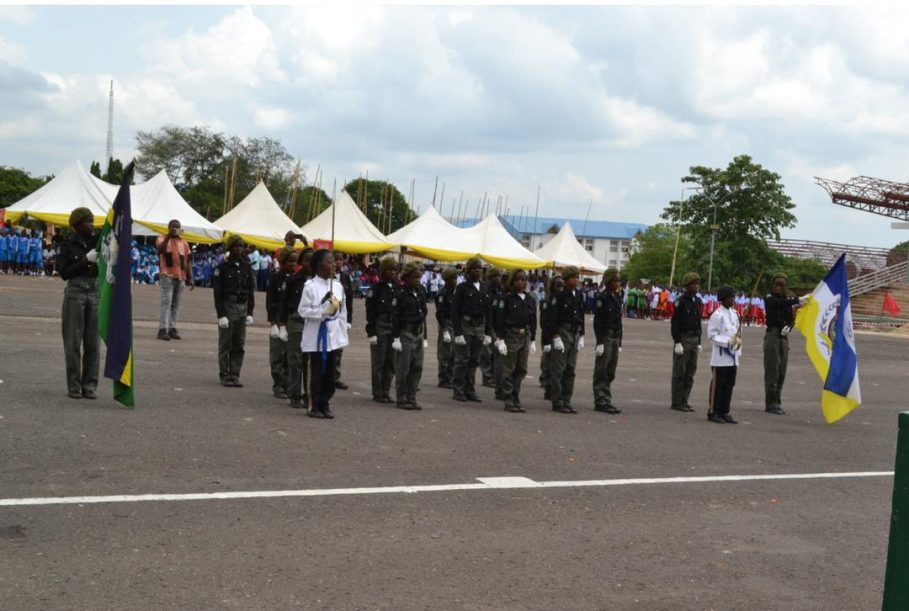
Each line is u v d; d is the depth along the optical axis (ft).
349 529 19.90
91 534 18.28
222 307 39.37
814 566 19.69
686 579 18.20
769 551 20.61
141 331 60.08
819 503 25.77
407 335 37.78
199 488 22.27
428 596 16.20
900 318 186.91
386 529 20.11
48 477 22.20
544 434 34.01
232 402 35.58
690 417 42.11
